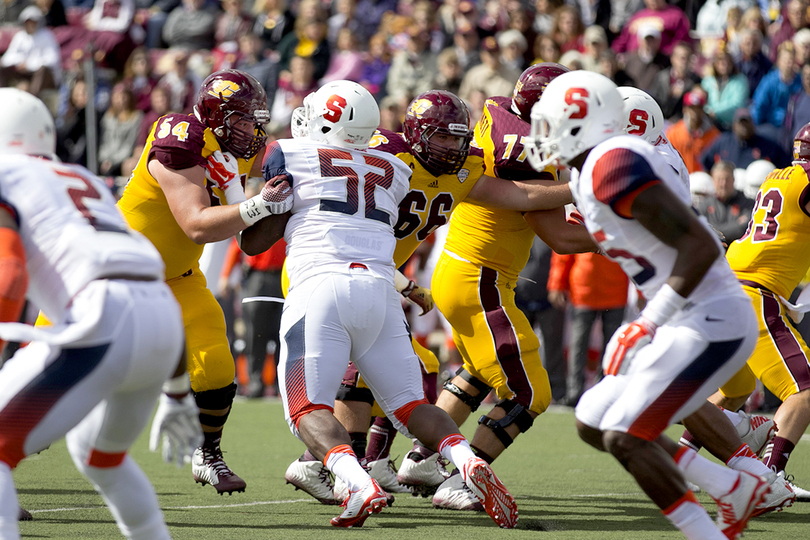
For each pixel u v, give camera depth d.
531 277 32.34
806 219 17.95
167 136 15.89
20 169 10.57
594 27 39.50
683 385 11.61
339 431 14.47
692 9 44.81
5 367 10.38
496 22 43.50
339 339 14.77
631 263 11.96
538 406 16.86
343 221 15.12
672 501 11.62
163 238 16.69
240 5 48.69
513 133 16.72
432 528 14.97
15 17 51.34
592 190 11.62
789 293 18.34
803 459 23.11
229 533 14.18
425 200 16.53
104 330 10.09
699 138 35.25
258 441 25.33
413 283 17.42
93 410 10.73
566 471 21.58
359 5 48.12
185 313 16.98
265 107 16.52
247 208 15.14
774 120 36.78
